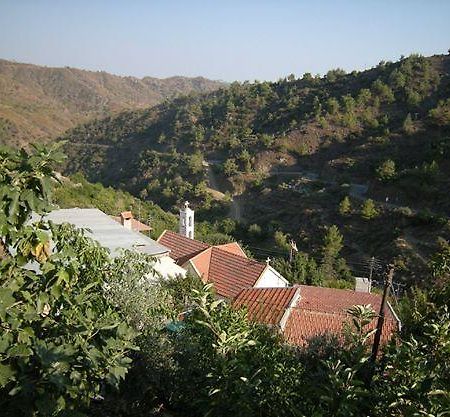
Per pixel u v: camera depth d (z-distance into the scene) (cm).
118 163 8962
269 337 664
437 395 367
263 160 6869
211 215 5719
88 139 10744
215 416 471
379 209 4359
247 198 6094
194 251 2141
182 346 598
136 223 2631
